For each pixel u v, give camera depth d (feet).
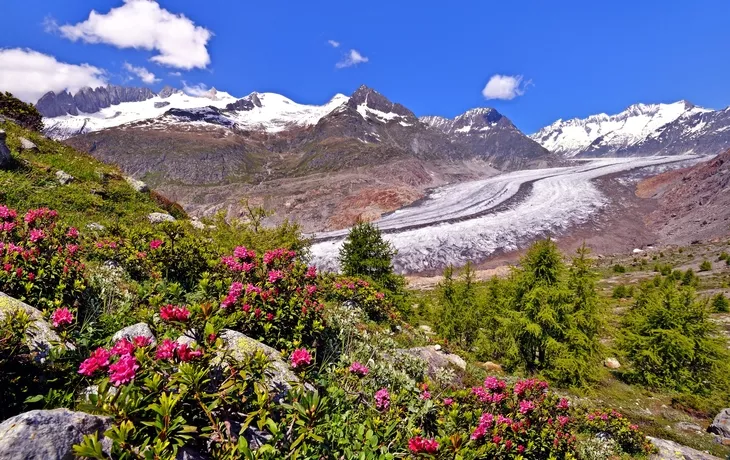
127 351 9.08
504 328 56.54
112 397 7.82
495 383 18.94
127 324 15.97
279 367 13.02
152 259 22.65
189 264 22.61
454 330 65.05
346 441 10.27
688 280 136.77
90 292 16.93
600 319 54.80
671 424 48.29
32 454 6.93
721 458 38.27
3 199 33.47
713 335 67.46
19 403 9.82
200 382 8.63
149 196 56.65
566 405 22.31
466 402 18.07
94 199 43.11
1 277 14.57
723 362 58.75
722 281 135.03
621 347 66.90
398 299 54.80
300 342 16.30
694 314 62.80
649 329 63.67
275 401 11.11
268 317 15.88
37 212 21.80
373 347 22.00
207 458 8.57
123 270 22.17
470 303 66.03
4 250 15.99
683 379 59.00
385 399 13.53
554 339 53.52
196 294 19.35
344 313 24.22
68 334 12.92
